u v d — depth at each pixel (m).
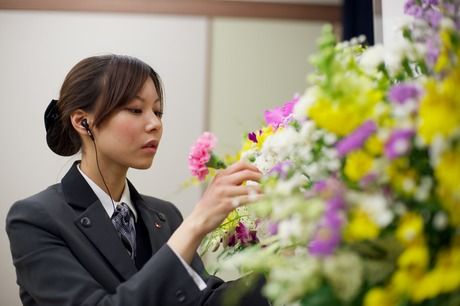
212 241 0.97
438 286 0.50
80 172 1.14
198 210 0.87
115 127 1.06
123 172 1.15
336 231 0.51
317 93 0.59
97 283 0.98
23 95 2.27
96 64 1.11
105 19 2.36
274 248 0.65
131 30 2.37
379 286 0.58
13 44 2.30
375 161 0.54
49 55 2.31
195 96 2.38
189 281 0.86
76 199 1.11
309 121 0.67
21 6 2.32
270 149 0.78
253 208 0.71
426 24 0.66
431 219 0.55
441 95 0.51
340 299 0.58
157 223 1.22
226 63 2.42
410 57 0.67
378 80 0.67
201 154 0.87
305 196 0.60
